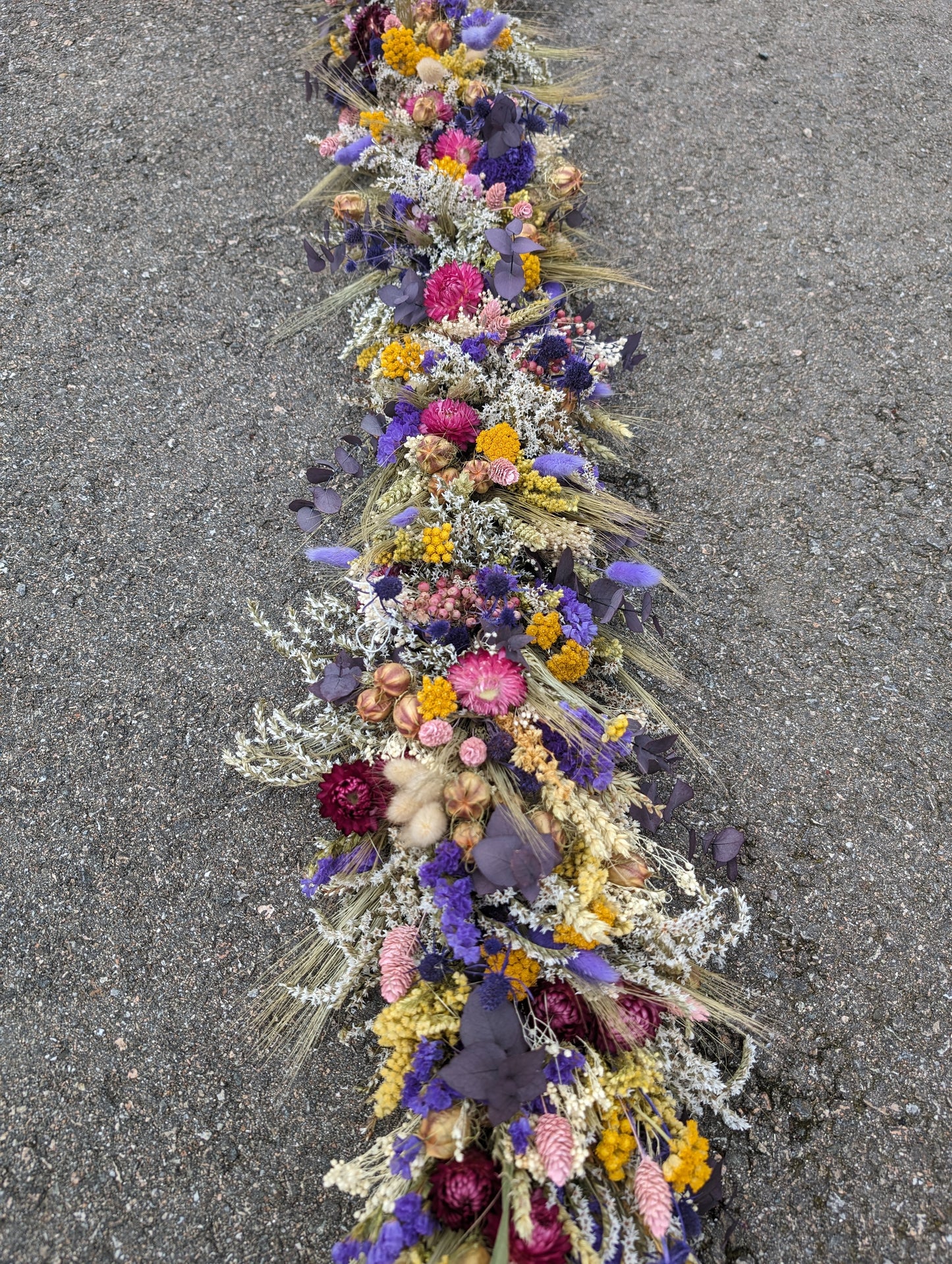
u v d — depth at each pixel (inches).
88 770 75.2
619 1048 59.1
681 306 98.3
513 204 86.7
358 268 89.4
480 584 66.7
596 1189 55.3
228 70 107.2
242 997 68.2
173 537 84.1
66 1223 61.4
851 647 83.2
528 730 63.0
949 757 78.9
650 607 69.9
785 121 110.4
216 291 94.7
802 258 101.7
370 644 70.9
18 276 94.2
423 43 95.0
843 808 76.6
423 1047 55.9
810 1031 68.7
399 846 63.1
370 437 87.4
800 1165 64.6
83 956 69.2
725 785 77.2
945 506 89.5
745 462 90.9
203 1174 63.1
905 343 97.5
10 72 105.3
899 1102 66.6
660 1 118.4
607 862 61.8
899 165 108.5
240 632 80.5
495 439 71.6
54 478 85.9
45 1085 65.2
